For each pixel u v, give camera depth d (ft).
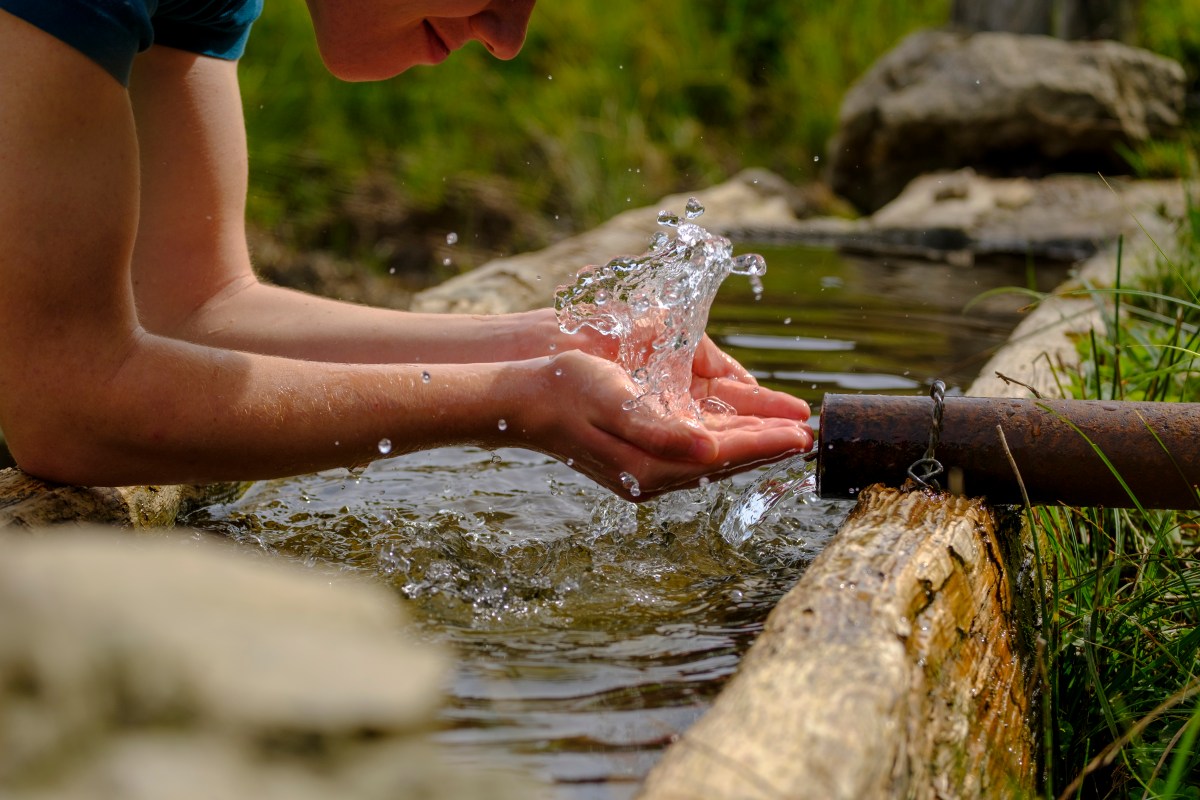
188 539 6.28
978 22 20.38
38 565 3.12
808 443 6.05
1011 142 19.06
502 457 7.93
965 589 5.00
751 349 10.36
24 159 4.93
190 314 7.10
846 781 3.39
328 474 7.57
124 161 5.16
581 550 6.32
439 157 21.02
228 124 7.14
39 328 5.14
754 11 25.09
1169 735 5.44
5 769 2.76
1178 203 15.29
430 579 5.82
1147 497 5.82
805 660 3.99
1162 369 7.98
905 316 11.61
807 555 6.37
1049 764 4.93
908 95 19.75
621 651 5.07
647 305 6.95
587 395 5.68
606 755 4.16
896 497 5.65
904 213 16.85
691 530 6.66
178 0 6.43
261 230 19.07
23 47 4.91
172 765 2.81
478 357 7.16
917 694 4.11
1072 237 14.99
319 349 7.05
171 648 2.99
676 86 23.65
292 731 2.96
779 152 23.09
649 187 21.47
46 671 2.91
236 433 5.41
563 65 23.32
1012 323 11.32
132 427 5.31
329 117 21.38
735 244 15.58
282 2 21.93
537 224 20.18
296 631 3.15
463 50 22.88
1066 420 5.82
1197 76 21.72
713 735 3.54
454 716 4.41
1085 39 19.90
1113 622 6.04
